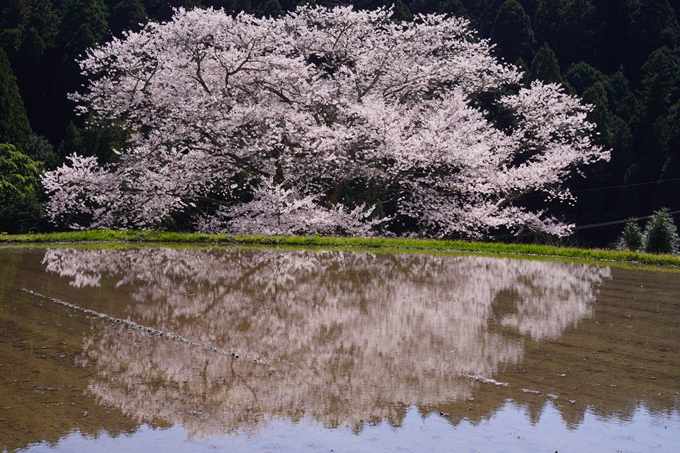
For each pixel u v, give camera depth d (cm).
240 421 447
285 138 2370
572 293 1010
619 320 796
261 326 715
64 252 1462
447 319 775
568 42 5806
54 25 6172
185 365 563
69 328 690
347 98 2483
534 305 888
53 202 2227
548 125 2744
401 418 456
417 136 2280
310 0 5128
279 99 2480
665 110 4934
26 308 793
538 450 410
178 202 2488
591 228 4444
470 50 2639
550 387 525
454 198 2634
